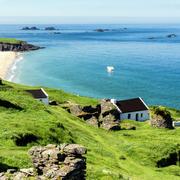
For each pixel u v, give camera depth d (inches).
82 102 4291.3
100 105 3590.1
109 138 2728.8
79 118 3235.7
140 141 2657.5
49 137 2139.5
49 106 3462.1
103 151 2230.6
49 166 882.8
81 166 873.5
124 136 2854.3
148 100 5826.8
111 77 7696.9
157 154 2284.7
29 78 7273.6
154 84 7017.7
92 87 6658.5
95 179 1515.7
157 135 2881.4
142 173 2011.6
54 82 6988.2
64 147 900.0
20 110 2736.2
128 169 2026.3
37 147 924.6
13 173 932.6
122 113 3831.2
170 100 5826.8
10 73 7741.1
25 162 1453.0
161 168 2160.4
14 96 3211.1
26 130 2087.8
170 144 2449.6
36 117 2573.8
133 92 6338.6
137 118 3956.7
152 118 3230.8
